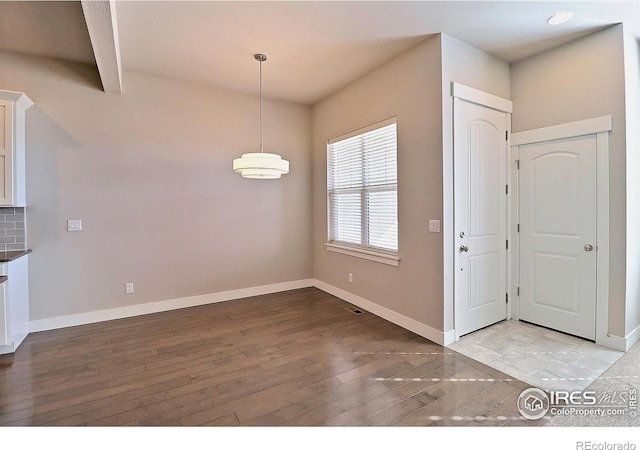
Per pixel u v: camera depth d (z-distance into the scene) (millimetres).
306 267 4887
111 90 3383
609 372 2367
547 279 3166
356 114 3861
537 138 3158
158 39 2873
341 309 3861
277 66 3443
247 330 3236
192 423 1857
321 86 4035
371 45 2998
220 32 2762
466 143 2988
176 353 2740
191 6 2393
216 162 4105
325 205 4578
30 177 3143
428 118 2920
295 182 4730
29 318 3150
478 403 2027
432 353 2711
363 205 3875
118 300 3578
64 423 1854
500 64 3262
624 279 2668
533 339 2955
